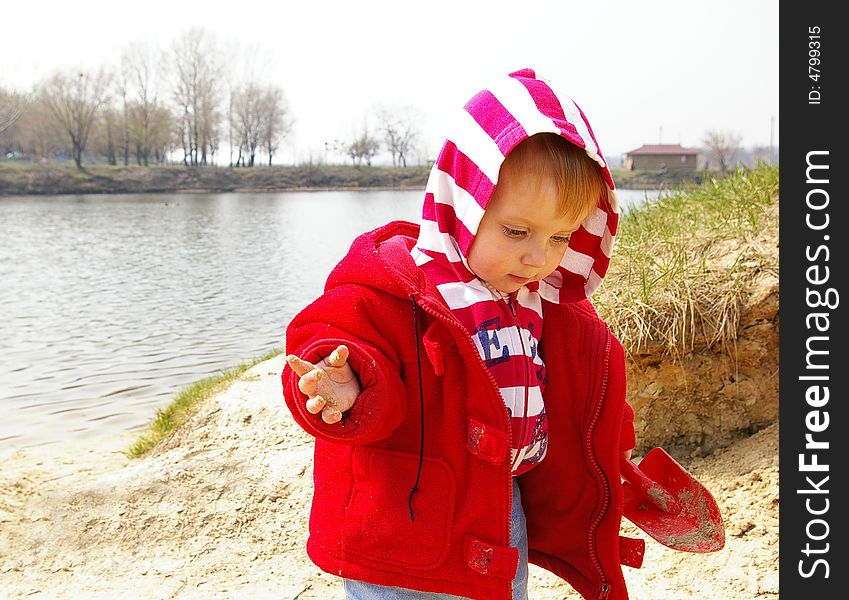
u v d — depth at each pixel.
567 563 1.91
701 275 3.78
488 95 1.64
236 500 3.76
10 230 31.41
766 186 4.53
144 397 7.79
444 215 1.68
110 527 3.63
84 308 14.32
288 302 15.00
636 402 3.63
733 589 2.74
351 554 1.64
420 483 1.62
